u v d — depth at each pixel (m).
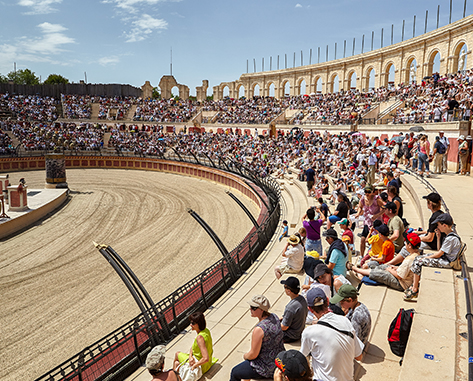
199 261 20.56
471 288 6.44
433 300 6.63
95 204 35.75
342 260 8.41
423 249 9.05
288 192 28.27
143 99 79.62
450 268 7.95
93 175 53.53
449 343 5.35
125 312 14.87
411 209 15.67
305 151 39.91
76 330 13.55
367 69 59.72
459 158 20.23
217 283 11.72
